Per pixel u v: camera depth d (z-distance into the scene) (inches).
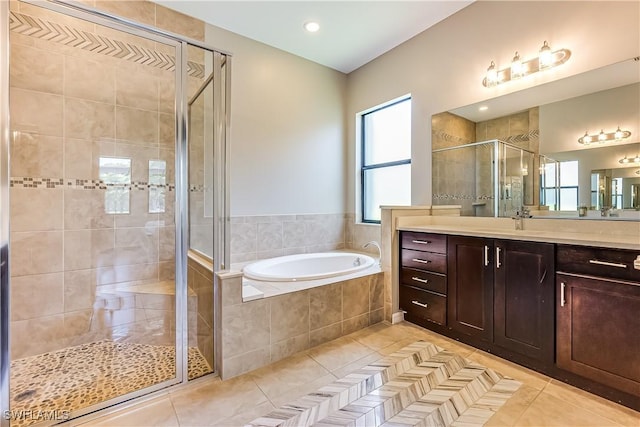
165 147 101.7
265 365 73.5
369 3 98.2
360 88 143.9
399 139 134.5
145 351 82.1
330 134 145.2
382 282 101.7
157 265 100.1
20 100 80.0
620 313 55.7
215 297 70.3
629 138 70.1
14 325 78.9
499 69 93.0
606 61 73.3
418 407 57.5
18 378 68.5
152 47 98.3
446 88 108.2
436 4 99.3
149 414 55.9
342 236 149.9
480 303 79.2
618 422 52.8
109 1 90.9
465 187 103.3
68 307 86.0
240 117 116.9
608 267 57.2
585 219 76.9
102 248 91.5
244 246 118.5
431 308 91.6
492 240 76.3
